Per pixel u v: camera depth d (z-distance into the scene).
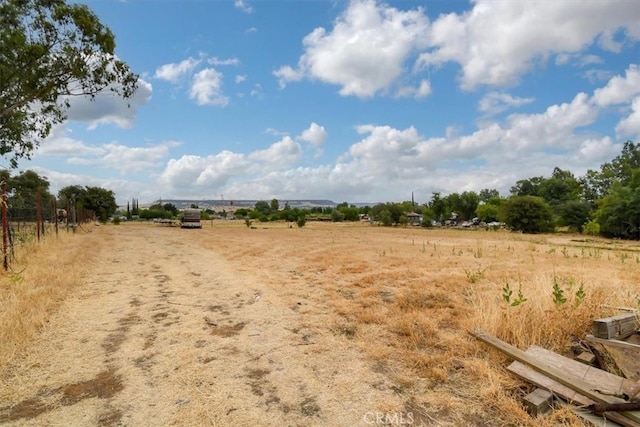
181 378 3.14
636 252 15.91
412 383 3.06
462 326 4.22
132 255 11.75
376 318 4.82
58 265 8.32
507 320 3.85
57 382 3.04
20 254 8.70
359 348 3.83
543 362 3.07
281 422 2.50
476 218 70.44
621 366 2.98
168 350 3.76
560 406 2.60
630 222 29.56
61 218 27.97
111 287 6.74
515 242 21.03
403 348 3.81
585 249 16.39
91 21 14.41
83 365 3.38
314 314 5.12
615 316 3.60
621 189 32.72
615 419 2.35
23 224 13.76
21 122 16.30
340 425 2.47
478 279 7.22
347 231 34.41
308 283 7.27
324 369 3.34
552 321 3.75
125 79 16.55
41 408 2.66
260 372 3.28
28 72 13.84
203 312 5.21
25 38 13.18
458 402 2.76
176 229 33.84
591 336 3.37
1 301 5.05
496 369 3.19
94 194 54.62
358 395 2.87
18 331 3.95
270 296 6.18
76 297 5.82
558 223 41.59
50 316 4.75
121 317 4.90
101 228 33.25
